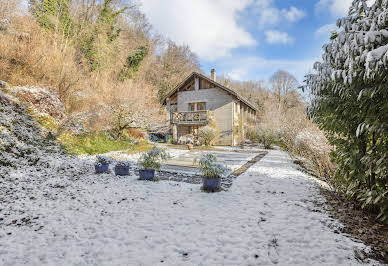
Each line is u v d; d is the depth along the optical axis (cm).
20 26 1057
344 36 240
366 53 207
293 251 240
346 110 307
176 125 1755
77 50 1450
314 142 638
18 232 282
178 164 818
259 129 1723
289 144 1008
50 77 1058
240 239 265
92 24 1630
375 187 296
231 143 1605
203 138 1576
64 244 256
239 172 681
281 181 558
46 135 814
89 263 220
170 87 2561
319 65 320
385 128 240
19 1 1083
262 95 3750
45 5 1348
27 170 563
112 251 241
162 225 305
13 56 932
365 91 240
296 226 298
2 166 534
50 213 347
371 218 311
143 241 262
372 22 209
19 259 225
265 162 880
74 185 507
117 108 1287
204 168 480
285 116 1492
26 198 407
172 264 218
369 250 233
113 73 1833
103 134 1164
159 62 2778
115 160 841
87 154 877
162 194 448
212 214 345
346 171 348
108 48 1731
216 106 1669
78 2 1515
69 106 1140
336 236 266
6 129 670
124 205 385
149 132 1917
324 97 345
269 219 324
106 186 503
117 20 1912
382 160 266
